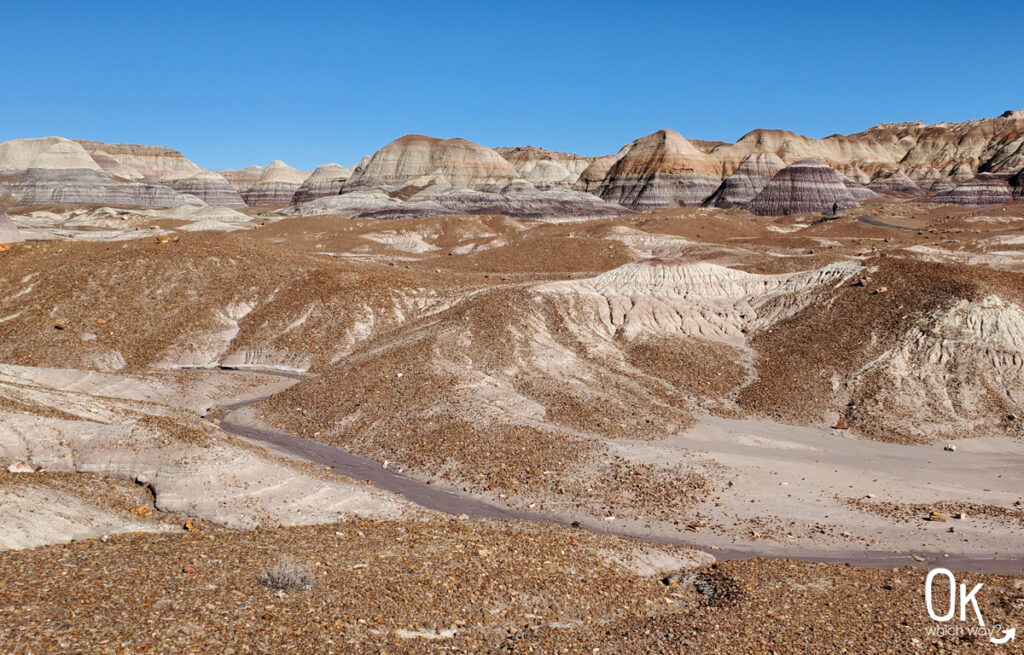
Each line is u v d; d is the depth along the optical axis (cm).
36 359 4738
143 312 5334
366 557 1969
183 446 2648
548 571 2031
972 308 4453
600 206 16662
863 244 9188
